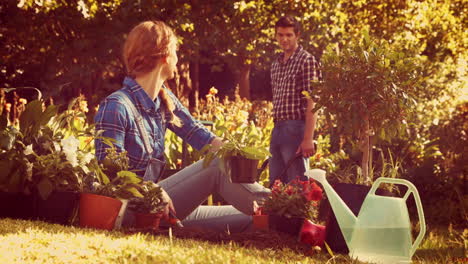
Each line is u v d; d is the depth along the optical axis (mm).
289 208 3678
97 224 3301
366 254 3227
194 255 2529
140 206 3502
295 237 3611
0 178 3295
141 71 3762
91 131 3506
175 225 3674
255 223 3863
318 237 3480
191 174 4090
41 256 2416
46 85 13961
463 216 6852
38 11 12211
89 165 3441
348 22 16703
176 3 13797
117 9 13039
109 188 3373
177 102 4176
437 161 9227
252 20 14672
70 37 13984
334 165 7652
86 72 14023
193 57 16453
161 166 3861
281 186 3848
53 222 3361
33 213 3371
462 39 21656
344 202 3523
